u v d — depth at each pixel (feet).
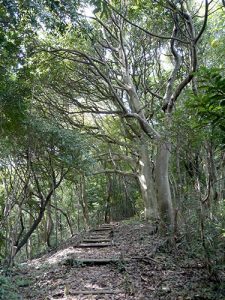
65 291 15.25
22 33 20.65
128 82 37.68
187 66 31.60
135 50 42.16
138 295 14.97
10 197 25.59
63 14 17.83
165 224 24.50
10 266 21.31
